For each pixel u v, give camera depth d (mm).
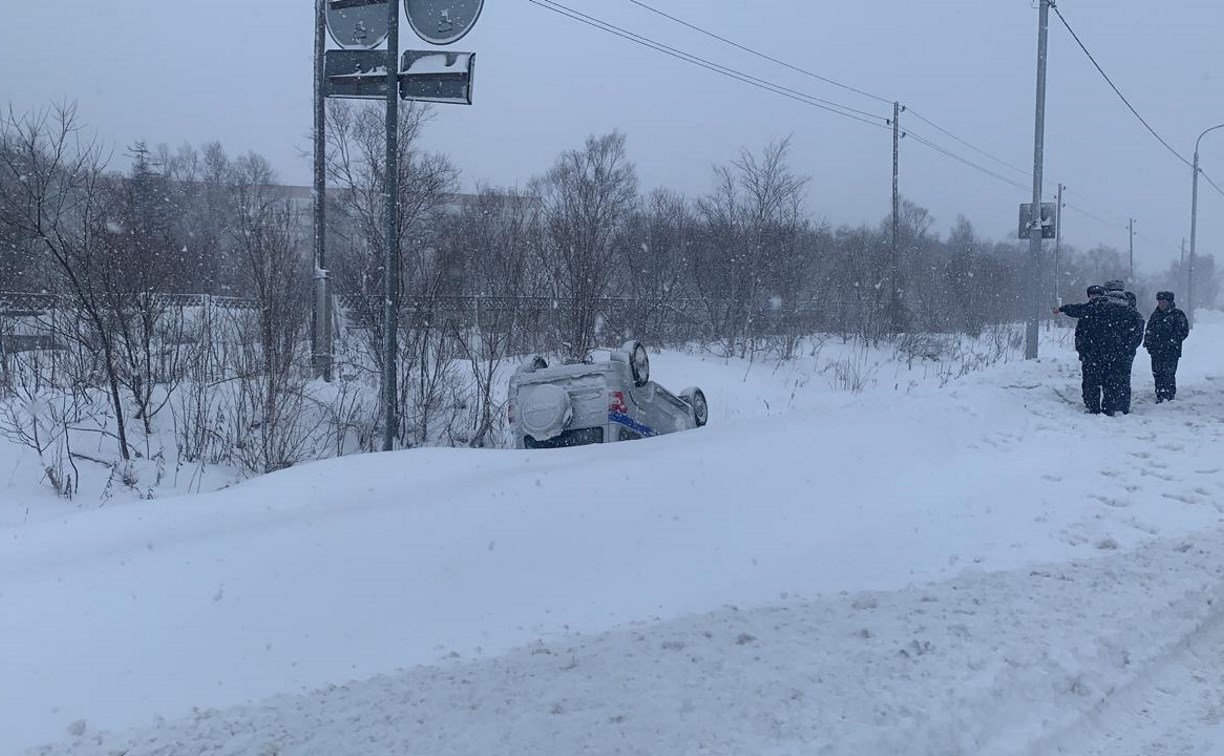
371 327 13961
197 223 32969
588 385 11367
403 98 10906
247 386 12773
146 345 12727
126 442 12039
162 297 13352
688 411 13445
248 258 14211
